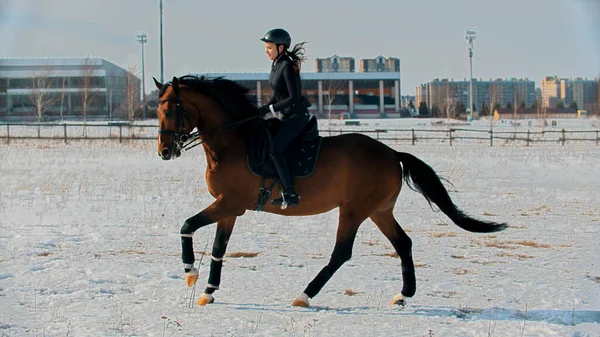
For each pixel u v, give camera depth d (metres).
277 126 7.49
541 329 6.25
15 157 27.23
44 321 6.36
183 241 6.96
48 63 80.88
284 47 7.54
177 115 7.13
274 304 7.22
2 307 6.82
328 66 130.50
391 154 7.73
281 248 10.26
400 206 15.18
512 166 25.03
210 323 6.40
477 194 17.27
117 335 5.96
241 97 7.40
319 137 7.65
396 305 7.23
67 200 15.25
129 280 8.12
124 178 20.31
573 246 10.65
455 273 8.79
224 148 7.21
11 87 83.44
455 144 38.66
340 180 7.41
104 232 11.32
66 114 82.31
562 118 99.25
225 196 7.18
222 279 8.25
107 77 84.00
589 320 6.65
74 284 7.82
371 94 98.75
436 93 178.88
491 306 7.20
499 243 10.91
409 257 7.49
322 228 12.05
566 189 18.55
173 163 25.81
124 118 63.19
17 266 8.67
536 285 8.06
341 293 7.76
